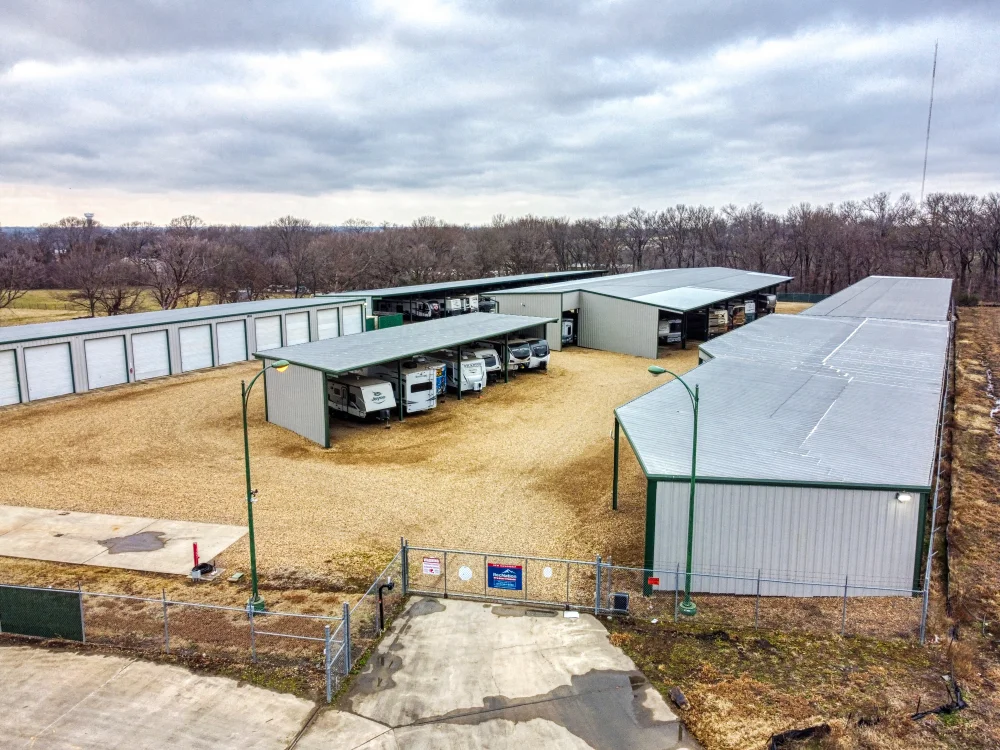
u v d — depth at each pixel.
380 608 18.06
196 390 43.41
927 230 115.69
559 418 37.72
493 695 15.37
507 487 27.86
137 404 39.81
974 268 118.81
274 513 25.22
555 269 142.88
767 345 39.28
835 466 19.97
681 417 24.78
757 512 19.16
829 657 16.72
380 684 15.77
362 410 35.38
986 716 14.65
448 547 22.73
